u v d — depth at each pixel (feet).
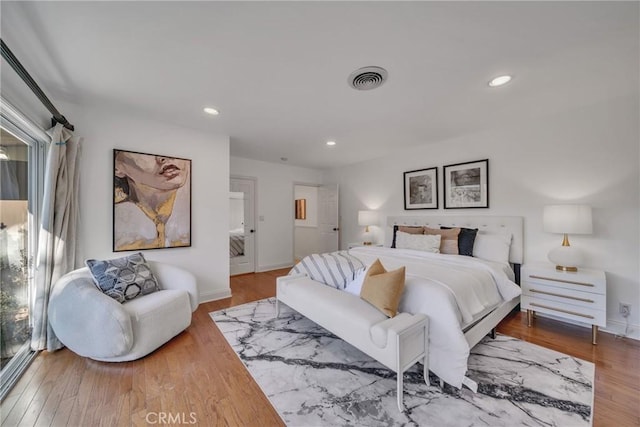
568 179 8.67
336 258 8.64
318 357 6.67
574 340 7.47
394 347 4.90
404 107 8.15
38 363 6.23
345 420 4.66
